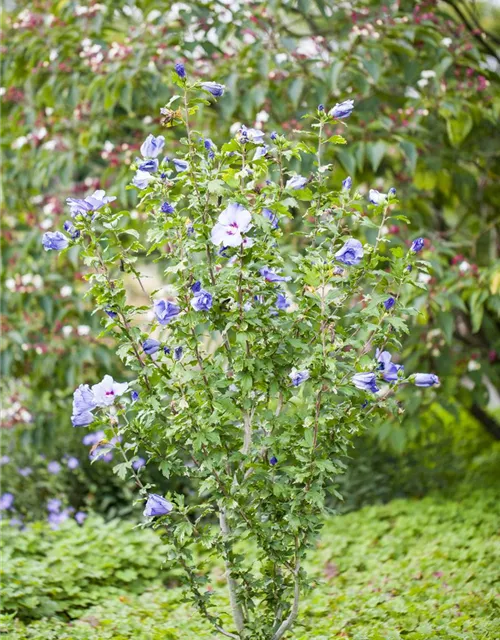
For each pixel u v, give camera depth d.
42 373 6.93
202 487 3.38
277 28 6.31
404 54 6.20
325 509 3.40
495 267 5.67
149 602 5.14
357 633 4.19
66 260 6.90
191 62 6.26
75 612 4.91
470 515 6.36
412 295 5.74
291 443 3.48
